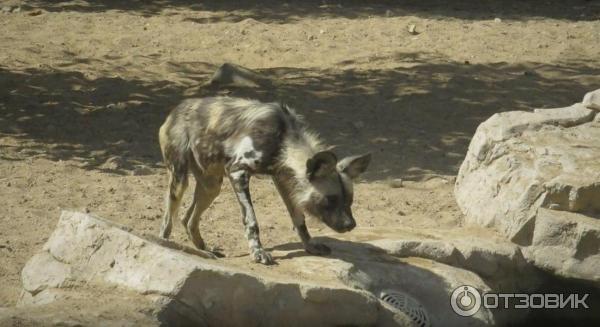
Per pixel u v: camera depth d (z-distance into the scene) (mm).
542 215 14031
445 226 15594
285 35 28688
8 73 23641
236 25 29750
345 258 12523
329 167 11898
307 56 26734
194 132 12922
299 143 12367
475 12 33875
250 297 10320
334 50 27359
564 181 14070
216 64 25922
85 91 22828
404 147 19969
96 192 16359
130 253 10422
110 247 10578
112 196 16203
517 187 14609
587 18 33312
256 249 12031
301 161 12172
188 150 13070
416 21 30906
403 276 12266
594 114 16516
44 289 10547
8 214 14828
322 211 12078
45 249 11094
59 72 24031
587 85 24656
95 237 10695
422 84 24281
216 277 10117
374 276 12078
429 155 19578
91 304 9672
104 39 27766
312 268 11812
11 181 16484
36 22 29516
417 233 14203
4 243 13570
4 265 12758
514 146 15344
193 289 9984
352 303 10961
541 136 15719
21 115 20812
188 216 13594
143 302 9812
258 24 29844
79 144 19312
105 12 31672
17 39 27188
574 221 13820
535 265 14086
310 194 12078
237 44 27828
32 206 15320
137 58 25969
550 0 37094
